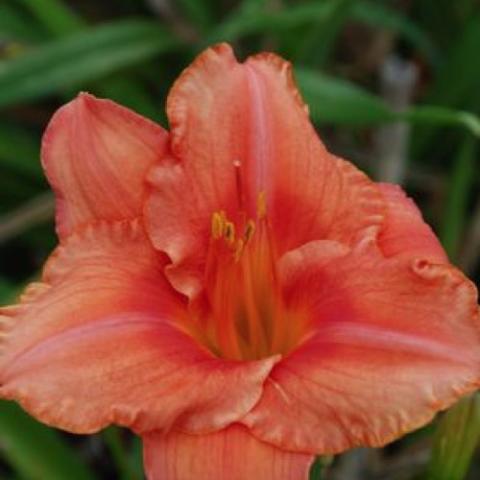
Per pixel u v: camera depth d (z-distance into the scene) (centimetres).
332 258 60
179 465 57
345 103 78
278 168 62
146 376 58
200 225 61
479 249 82
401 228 61
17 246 89
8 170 85
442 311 57
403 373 57
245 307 62
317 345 59
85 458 83
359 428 56
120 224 60
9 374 56
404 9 96
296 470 57
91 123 61
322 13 82
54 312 58
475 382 56
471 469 81
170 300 60
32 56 80
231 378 58
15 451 72
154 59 87
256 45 89
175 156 61
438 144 89
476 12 87
